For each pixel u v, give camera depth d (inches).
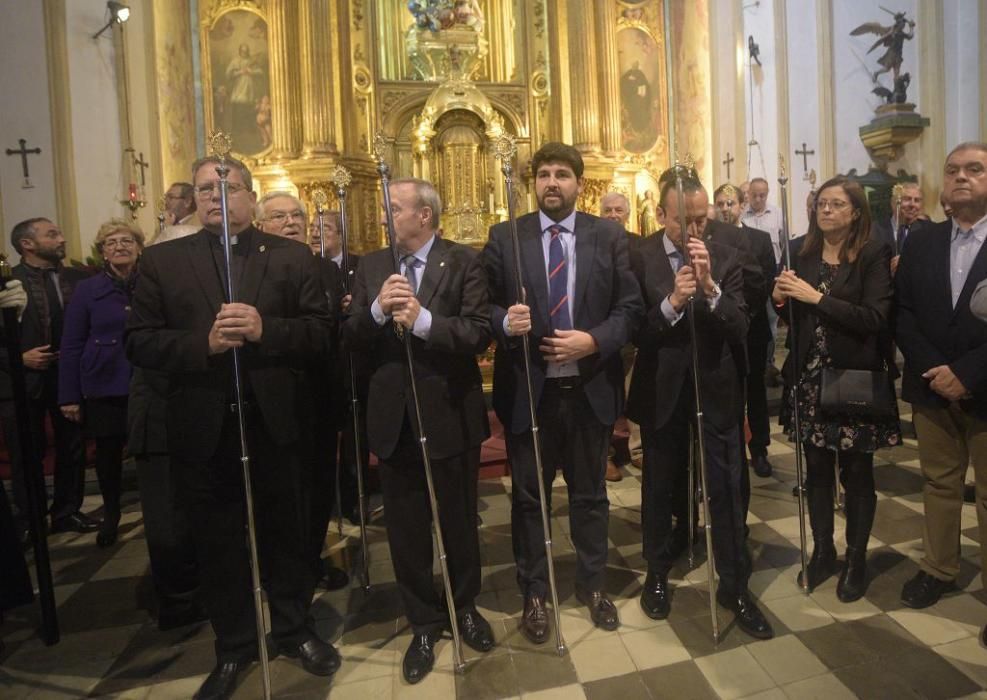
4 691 84.1
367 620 97.4
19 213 205.9
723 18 287.3
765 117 280.8
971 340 86.7
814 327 98.4
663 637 89.1
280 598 85.1
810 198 103.8
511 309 81.0
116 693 83.1
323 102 277.3
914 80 285.6
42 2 206.2
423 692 80.0
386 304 76.9
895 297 96.2
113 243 122.5
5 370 132.2
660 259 95.0
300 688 81.5
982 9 270.7
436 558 115.3
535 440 83.7
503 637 90.6
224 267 79.4
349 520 136.5
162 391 91.0
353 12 295.1
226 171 73.9
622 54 317.4
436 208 86.2
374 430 83.3
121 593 109.8
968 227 89.0
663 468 93.0
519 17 313.4
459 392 84.7
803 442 100.1
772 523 125.1
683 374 90.7
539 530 92.0
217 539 79.9
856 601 96.3
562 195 88.6
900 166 285.7
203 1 278.2
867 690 77.4
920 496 134.5
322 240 124.8
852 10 280.5
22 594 92.3
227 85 281.7
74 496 137.0
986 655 82.9
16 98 205.2
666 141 324.8
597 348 83.9
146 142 242.1
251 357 78.7
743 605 90.5
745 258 113.3
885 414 93.5
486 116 294.7
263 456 81.0
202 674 86.7
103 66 224.5
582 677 81.6
